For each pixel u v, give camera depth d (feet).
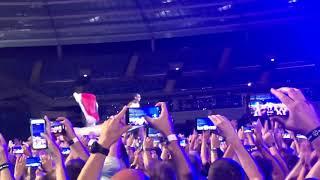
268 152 17.26
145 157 20.62
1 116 131.13
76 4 134.51
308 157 13.62
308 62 133.59
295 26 128.16
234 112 119.55
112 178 11.35
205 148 22.15
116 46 137.49
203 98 126.31
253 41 133.69
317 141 9.95
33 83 134.72
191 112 120.88
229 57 138.10
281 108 10.42
